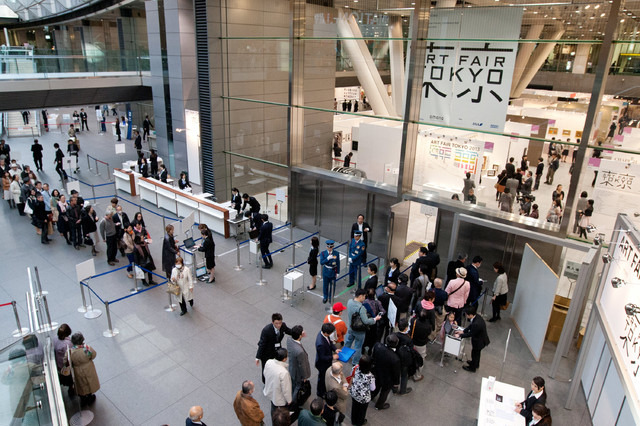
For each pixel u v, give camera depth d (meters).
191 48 19.06
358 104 12.93
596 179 9.15
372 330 8.53
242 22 15.11
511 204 10.73
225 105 16.58
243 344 9.21
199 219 15.23
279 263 12.84
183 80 19.20
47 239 13.82
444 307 9.41
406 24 11.20
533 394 6.34
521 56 9.65
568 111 9.28
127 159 23.34
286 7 13.87
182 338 9.36
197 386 8.01
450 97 10.98
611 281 6.74
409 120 11.62
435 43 10.89
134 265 11.01
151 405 7.53
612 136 8.80
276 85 14.84
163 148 21.69
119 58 22.30
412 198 11.98
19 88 18.67
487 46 10.08
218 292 11.21
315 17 13.16
